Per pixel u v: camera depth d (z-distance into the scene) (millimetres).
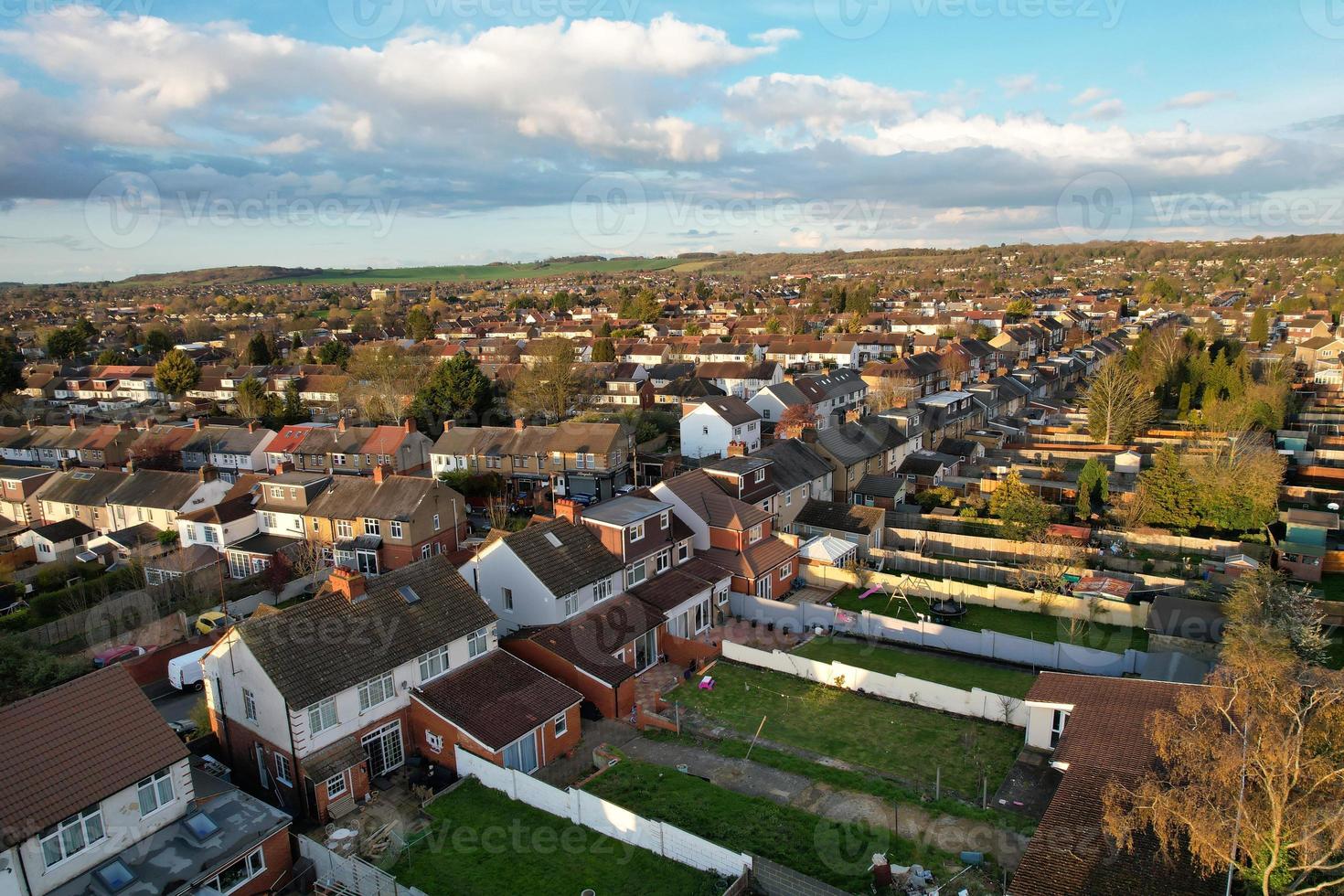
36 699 22641
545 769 29750
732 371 101312
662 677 36844
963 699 32656
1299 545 46094
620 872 23484
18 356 143875
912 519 55969
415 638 30422
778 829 24844
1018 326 139625
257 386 94125
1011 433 80562
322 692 26953
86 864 21406
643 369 108688
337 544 53719
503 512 58719
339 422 76438
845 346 119562
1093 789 23312
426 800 27375
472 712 29500
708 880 22844
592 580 37406
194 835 23031
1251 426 70438
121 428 80000
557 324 180625
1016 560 48969
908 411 74188
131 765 22531
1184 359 95938
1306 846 16672
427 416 86250
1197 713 21594
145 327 186000
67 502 63719
